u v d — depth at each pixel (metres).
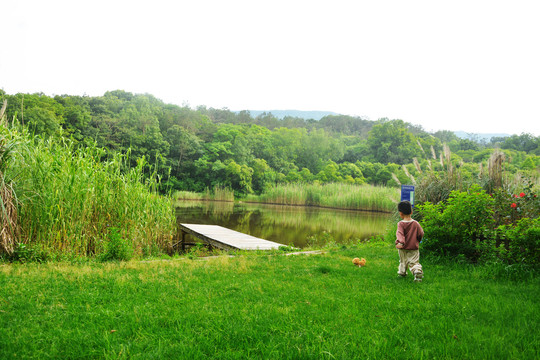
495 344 2.84
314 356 2.59
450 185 9.48
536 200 6.96
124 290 4.36
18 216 6.99
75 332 2.96
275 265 6.61
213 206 34.34
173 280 4.99
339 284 5.02
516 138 68.31
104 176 9.24
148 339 2.85
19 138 7.22
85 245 7.88
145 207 10.09
